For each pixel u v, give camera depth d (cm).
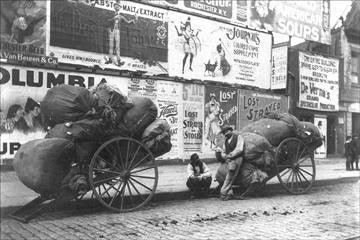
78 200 730
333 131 1563
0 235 559
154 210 761
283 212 765
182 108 1430
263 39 1638
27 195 740
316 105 1584
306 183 1009
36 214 644
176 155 1396
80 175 678
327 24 1590
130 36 1321
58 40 1175
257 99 1605
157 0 1377
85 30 1226
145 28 1351
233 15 1552
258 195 956
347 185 1105
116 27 1287
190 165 908
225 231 618
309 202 874
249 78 1593
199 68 1476
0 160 1055
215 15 1510
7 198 712
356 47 1619
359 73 1645
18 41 1104
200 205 822
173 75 1416
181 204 829
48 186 635
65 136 668
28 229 599
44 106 707
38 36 1138
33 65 1130
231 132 908
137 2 1334
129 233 593
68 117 689
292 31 1535
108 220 667
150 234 591
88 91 714
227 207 806
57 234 576
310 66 1602
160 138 776
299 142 984
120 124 736
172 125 1402
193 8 1459
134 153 745
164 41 1395
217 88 1515
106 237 570
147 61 1358
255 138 910
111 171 716
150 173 1148
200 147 1460
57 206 709
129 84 1322
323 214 749
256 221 690
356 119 1616
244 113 1577
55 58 1170
